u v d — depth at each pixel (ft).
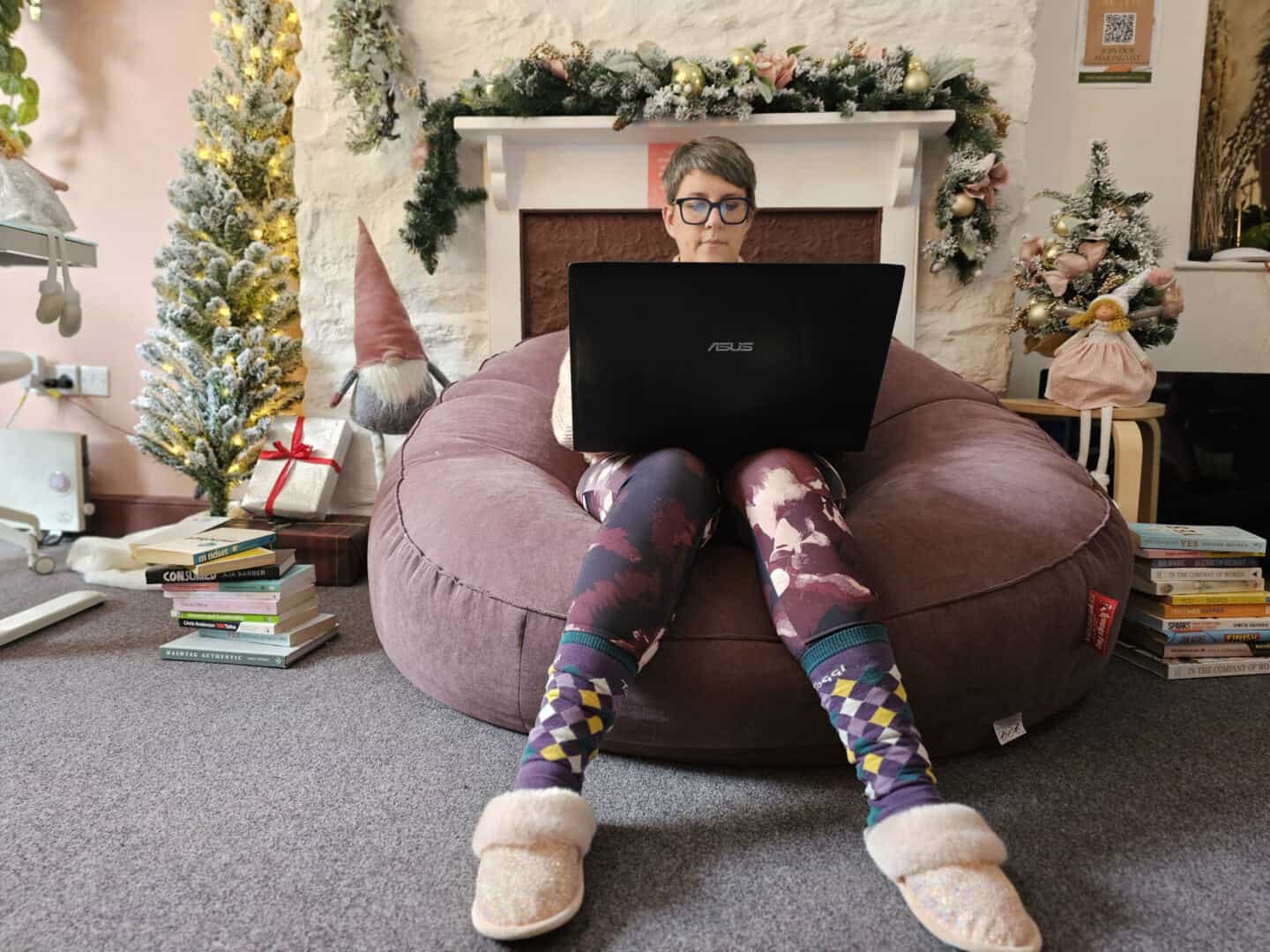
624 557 3.25
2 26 8.50
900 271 3.51
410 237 7.82
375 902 2.85
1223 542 5.10
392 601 4.61
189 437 8.18
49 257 6.57
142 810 3.44
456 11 7.97
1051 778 3.76
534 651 3.90
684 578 3.48
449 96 7.84
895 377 6.11
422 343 8.41
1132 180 8.69
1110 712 4.53
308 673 5.03
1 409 9.57
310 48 8.09
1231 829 3.31
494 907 2.58
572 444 4.17
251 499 7.80
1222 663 5.08
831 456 5.71
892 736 2.92
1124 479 6.39
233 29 8.25
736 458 4.02
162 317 8.01
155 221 9.14
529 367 6.58
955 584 3.81
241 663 5.16
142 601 6.55
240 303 8.19
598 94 7.34
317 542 7.23
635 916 2.77
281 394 8.65
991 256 7.82
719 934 2.68
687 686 3.66
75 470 9.01
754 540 3.62
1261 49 8.39
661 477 3.52
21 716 4.37
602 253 8.02
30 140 8.96
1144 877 2.99
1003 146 7.72
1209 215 8.65
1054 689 4.09
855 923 2.73
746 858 3.13
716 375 3.71
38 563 7.39
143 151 9.07
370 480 8.46
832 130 7.52
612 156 7.85
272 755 3.94
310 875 3.00
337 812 3.44
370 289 7.40
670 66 7.46
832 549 3.35
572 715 3.00
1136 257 6.73
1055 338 7.00
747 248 7.89
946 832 2.64
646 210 7.89
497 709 4.14
